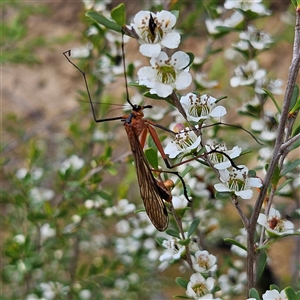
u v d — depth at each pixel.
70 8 0.93
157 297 0.57
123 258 0.48
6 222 0.56
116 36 0.45
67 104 0.88
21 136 0.61
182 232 0.37
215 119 0.43
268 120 0.42
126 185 0.46
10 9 0.80
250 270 0.36
